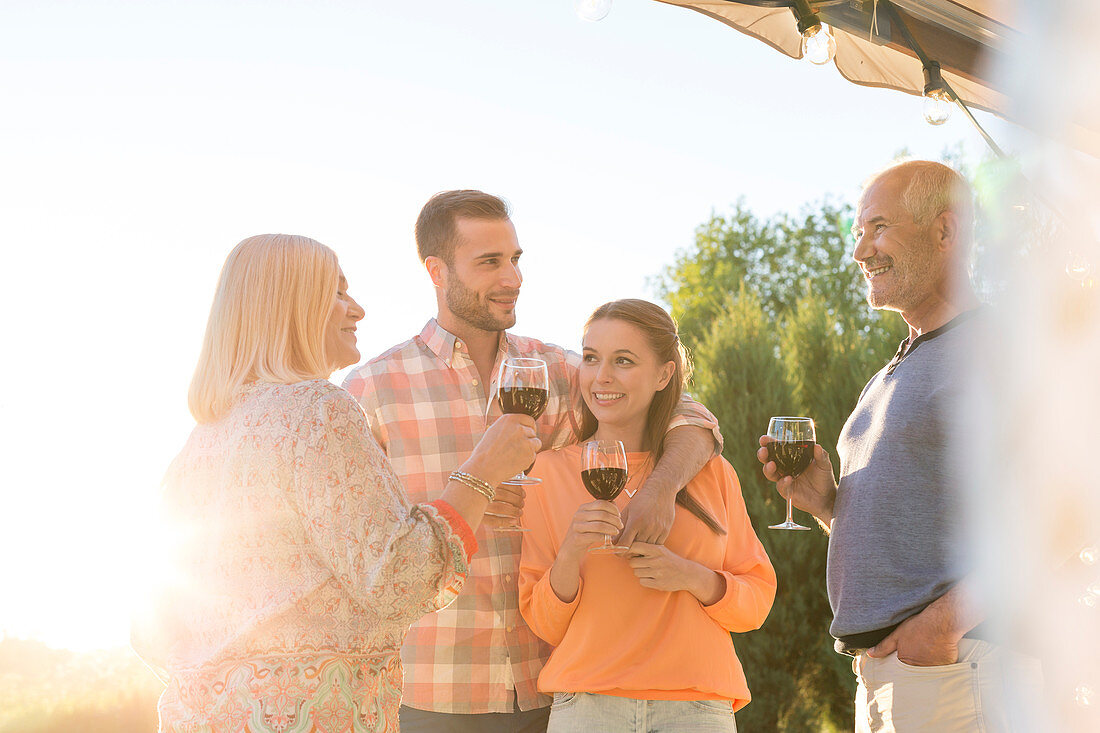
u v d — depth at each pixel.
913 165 2.41
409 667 2.64
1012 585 1.16
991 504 1.17
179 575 1.82
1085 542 1.10
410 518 1.77
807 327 9.93
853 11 2.72
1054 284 1.09
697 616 2.36
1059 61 1.07
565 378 2.91
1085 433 1.09
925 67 2.77
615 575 2.38
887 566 2.24
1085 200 1.08
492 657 2.64
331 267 1.96
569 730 2.31
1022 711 1.16
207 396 1.85
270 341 1.87
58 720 7.63
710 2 2.71
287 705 1.65
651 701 2.30
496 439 1.95
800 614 8.89
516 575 2.67
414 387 2.78
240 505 1.75
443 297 2.81
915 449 2.24
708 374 9.48
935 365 2.26
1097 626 1.13
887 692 2.23
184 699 1.73
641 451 2.64
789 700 8.75
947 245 2.35
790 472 2.55
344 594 1.73
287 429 1.73
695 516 2.47
